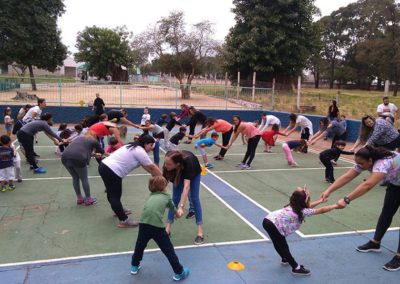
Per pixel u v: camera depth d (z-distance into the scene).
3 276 4.16
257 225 5.80
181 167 4.83
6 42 33.19
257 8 28.31
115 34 50.06
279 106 20.52
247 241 5.20
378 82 59.19
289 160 10.16
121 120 9.45
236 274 4.31
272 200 7.11
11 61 34.72
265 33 28.03
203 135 11.68
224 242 5.15
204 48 29.86
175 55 29.94
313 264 4.59
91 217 5.96
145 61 30.84
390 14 43.97
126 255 4.70
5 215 5.98
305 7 28.75
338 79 66.12
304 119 11.93
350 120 14.21
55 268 4.36
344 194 7.56
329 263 4.62
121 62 50.06
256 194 7.48
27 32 33.69
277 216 4.19
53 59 37.38
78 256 4.66
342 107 19.11
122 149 5.45
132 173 8.86
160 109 19.02
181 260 4.61
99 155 6.59
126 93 20.14
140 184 7.93
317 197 7.36
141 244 4.10
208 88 21.66
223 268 4.44
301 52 29.55
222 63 30.11
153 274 4.26
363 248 4.94
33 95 18.95
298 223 4.24
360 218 6.18
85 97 19.67
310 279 4.24
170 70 30.47
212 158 10.91
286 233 4.21
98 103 16.53
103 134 7.21
